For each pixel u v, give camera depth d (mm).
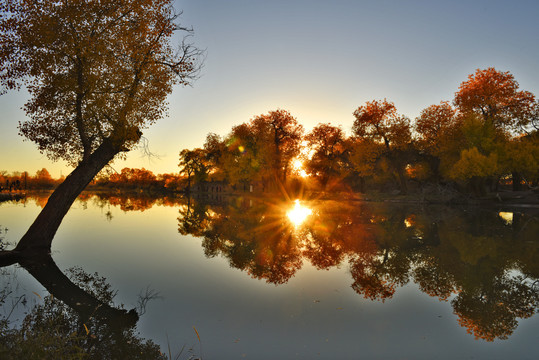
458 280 7738
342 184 59812
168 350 4379
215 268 8906
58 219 11367
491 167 32156
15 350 3816
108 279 7859
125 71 12227
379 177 53094
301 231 15883
